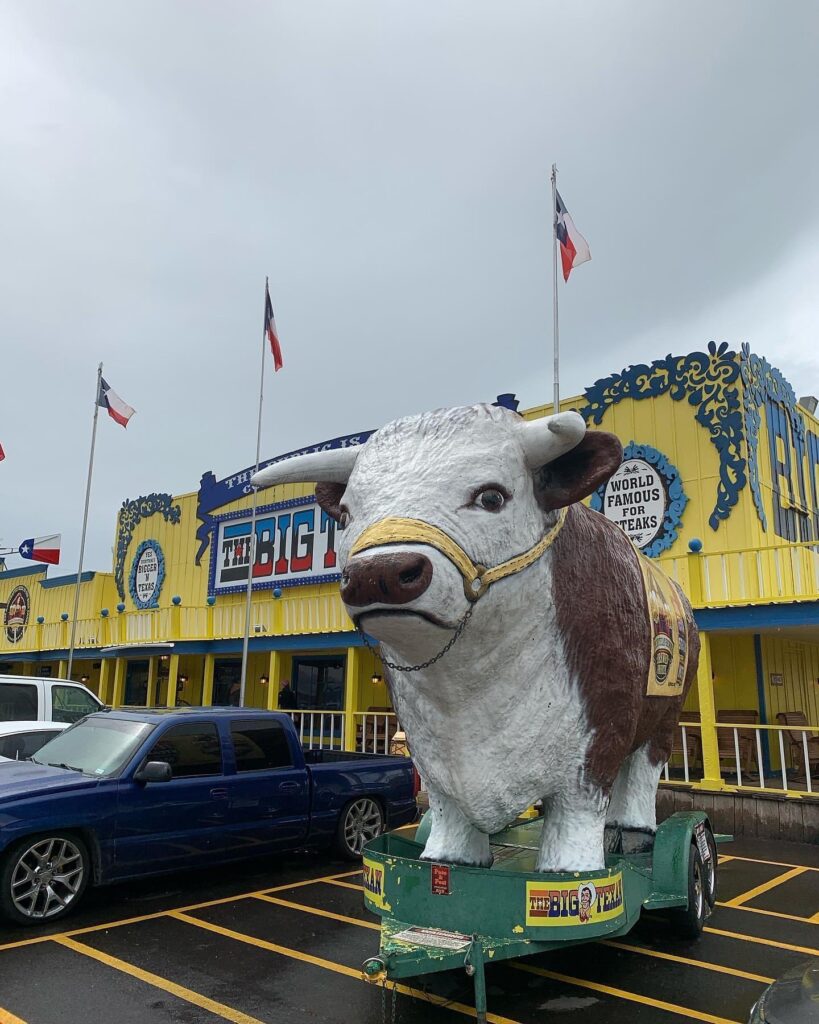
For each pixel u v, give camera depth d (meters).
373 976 3.47
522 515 3.65
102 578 23.83
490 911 3.82
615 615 4.21
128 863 6.12
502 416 3.74
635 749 5.14
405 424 3.74
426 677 3.77
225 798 6.82
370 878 4.25
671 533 12.43
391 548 3.08
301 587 18.17
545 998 4.36
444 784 4.08
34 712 10.34
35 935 5.42
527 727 3.89
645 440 12.98
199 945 5.23
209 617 17.05
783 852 8.41
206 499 21.00
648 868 4.97
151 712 7.18
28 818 5.62
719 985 4.55
